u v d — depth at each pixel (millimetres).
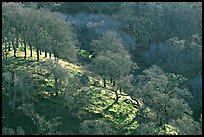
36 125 91875
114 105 106688
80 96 104625
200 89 126812
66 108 100938
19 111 95312
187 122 94875
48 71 112000
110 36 137125
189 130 92625
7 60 114188
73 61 128875
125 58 116625
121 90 115875
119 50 133125
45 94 103125
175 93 108062
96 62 114125
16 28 117250
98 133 88500
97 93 110250
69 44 124000
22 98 99250
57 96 104000
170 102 100062
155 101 101438
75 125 96000
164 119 100125
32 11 120812
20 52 123625
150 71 115688
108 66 113062
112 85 118062
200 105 123500
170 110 100000
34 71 110750
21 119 93438
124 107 106625
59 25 120562
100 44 134750
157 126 98062
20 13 116375
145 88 103188
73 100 102562
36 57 121562
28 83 102125
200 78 132125
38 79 107625
